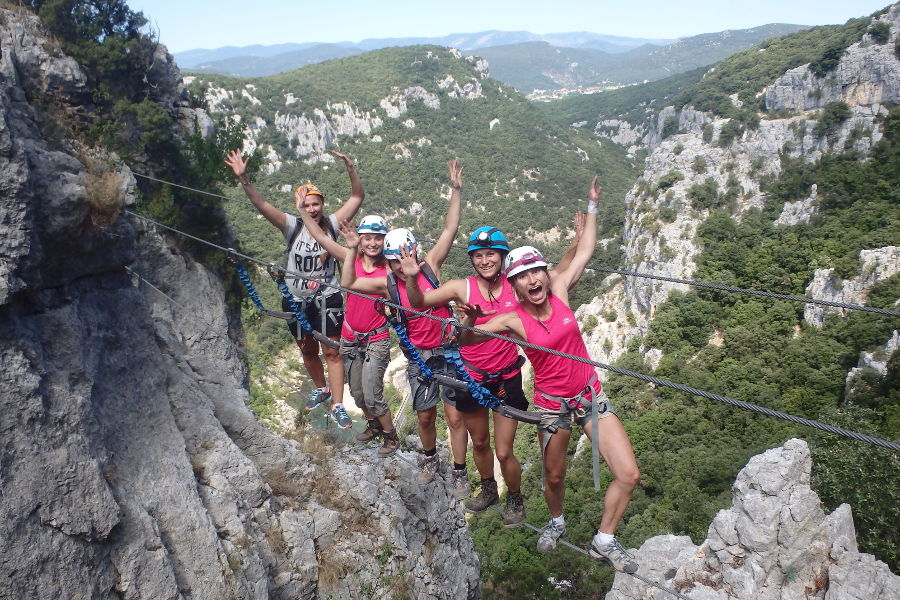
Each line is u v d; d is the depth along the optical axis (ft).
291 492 37.09
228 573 27.96
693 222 248.52
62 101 59.62
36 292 25.81
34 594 21.09
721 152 264.93
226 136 74.74
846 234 203.82
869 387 139.23
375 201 566.36
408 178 606.55
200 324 55.06
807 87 254.06
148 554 24.94
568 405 18.15
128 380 30.63
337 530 36.86
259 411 105.19
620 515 17.99
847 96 239.30
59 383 24.59
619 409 181.27
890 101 225.97
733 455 135.13
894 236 187.83
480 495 24.30
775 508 40.96
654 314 225.97
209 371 41.06
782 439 136.46
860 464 74.13
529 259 17.33
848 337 165.58
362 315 26.53
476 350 20.20
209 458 32.68
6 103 26.45
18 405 22.50
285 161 565.12
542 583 85.40
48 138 30.07
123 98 65.62
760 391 159.12
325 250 28.22
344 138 636.07
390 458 42.73
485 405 19.77
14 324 23.81
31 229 23.86
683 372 183.52
